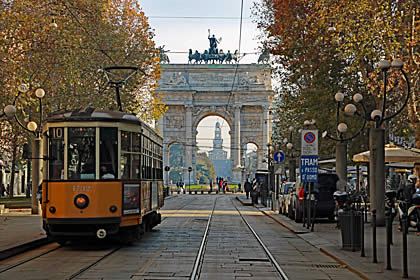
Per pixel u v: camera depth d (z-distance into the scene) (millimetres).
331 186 26875
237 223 28016
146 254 15547
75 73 33344
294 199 29141
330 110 33750
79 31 34562
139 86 41969
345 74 32781
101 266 13297
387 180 44812
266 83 102312
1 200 47188
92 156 16281
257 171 66188
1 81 29438
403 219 11641
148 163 19266
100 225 16188
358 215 16141
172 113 103250
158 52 42562
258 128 103375
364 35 25609
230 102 103062
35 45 31359
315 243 18547
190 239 19656
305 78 36469
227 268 13172
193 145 102938
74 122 16359
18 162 55062
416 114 26672
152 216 21672
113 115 16766
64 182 16094
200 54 104188
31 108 34219
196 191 88938
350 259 14281
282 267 13438
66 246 17484
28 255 15406
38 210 31906
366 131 34000
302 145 23766
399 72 27172
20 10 29500
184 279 11539
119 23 41531
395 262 13711
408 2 25266
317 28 31609
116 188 16297
